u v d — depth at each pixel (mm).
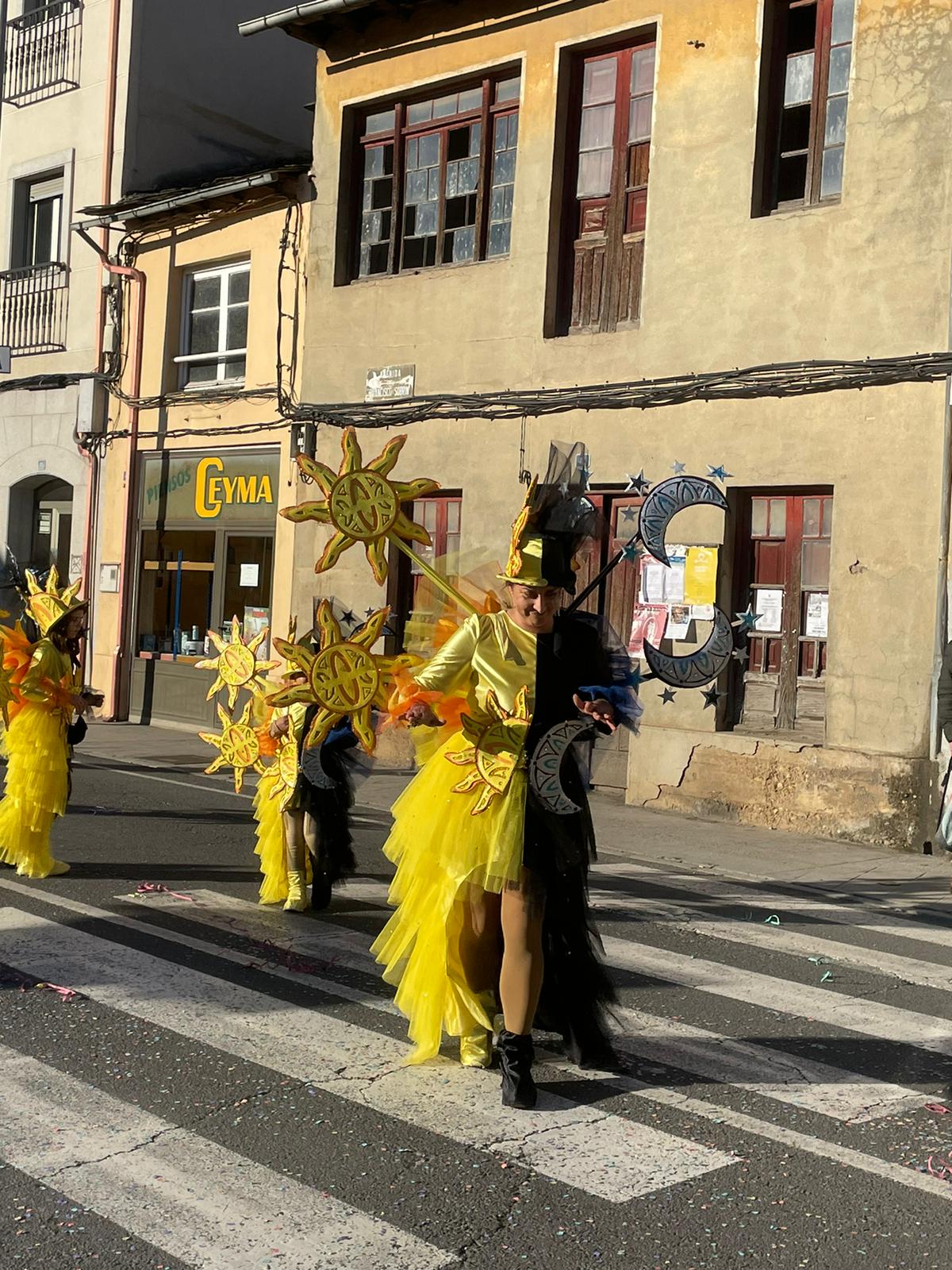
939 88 11055
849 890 9391
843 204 11602
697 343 12602
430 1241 3754
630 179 13508
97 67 20000
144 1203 3953
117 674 19141
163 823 10922
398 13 15273
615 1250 3729
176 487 18531
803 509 12031
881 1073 5293
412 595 15422
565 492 5016
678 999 6293
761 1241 3807
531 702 4820
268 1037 5461
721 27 12492
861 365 11336
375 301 15719
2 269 21578
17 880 8422
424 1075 5078
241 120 20812
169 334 18656
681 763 12516
